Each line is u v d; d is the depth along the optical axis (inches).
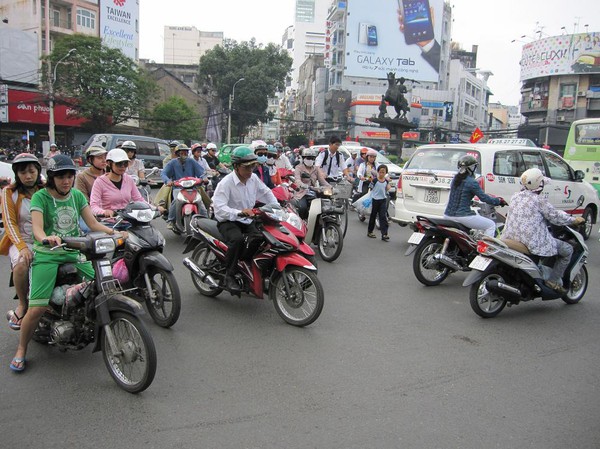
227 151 886.4
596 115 2335.1
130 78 1510.8
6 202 163.8
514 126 3727.9
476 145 345.4
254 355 173.0
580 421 135.7
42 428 125.8
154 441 120.8
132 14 1962.4
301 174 333.1
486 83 3385.8
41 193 154.2
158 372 158.1
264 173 335.6
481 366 169.8
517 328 209.2
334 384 152.9
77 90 1470.2
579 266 237.9
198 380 153.3
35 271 151.2
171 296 192.2
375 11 2397.9
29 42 1513.3
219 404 139.1
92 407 136.1
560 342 194.7
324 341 187.3
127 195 227.1
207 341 184.7
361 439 123.6
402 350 181.2
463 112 2743.6
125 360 143.2
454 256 263.6
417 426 130.4
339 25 2485.2
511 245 222.8
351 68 2415.1
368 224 438.9
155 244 191.5
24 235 168.9
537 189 225.6
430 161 353.4
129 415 132.3
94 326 151.8
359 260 327.3
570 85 2362.2
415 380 157.4
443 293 256.5
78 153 1366.9
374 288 262.5
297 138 2320.4
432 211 342.3
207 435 123.8
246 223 213.8
